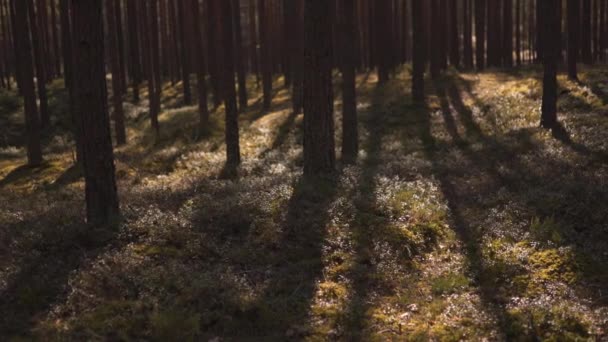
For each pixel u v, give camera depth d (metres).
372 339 7.61
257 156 23.36
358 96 34.16
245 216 11.55
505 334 7.49
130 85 54.09
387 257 10.20
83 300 8.48
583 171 14.44
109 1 29.03
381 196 12.84
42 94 35.62
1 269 9.51
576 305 8.08
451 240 10.91
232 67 21.66
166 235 10.63
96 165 11.32
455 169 16.53
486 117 25.53
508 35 43.50
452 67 43.25
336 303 8.64
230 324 8.07
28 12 35.38
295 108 30.66
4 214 13.04
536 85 29.12
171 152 24.28
